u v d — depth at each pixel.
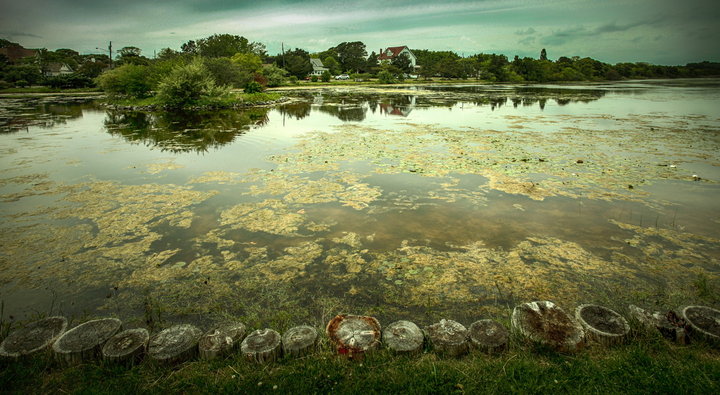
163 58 28.80
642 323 2.62
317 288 3.57
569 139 10.67
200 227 4.93
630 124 13.68
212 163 8.31
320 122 14.79
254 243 4.48
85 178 7.16
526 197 5.93
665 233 4.61
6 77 41.56
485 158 8.42
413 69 72.69
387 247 4.35
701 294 3.35
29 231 4.78
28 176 7.28
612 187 6.34
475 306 3.26
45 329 2.62
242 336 2.59
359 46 77.50
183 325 2.67
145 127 13.97
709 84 50.38
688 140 10.39
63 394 2.16
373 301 3.35
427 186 6.53
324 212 5.42
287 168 7.82
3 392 2.16
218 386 2.20
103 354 2.37
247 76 32.41
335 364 2.36
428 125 13.71
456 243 4.42
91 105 23.42
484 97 27.88
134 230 4.83
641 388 2.11
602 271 3.78
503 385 2.16
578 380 2.18
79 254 4.20
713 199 5.73
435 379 2.21
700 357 2.36
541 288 3.50
